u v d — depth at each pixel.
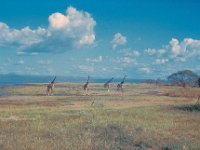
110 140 23.61
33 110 41.41
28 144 21.64
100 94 72.75
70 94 72.88
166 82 119.31
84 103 52.25
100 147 21.48
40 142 22.33
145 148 21.88
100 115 35.75
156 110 41.41
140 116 35.47
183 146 22.19
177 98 63.59
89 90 86.25
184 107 44.06
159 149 21.95
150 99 60.41
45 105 49.38
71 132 26.09
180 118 35.03
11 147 20.78
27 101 55.44
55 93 76.12
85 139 23.67
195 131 27.91
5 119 32.72
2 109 42.84
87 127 27.95
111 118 33.50
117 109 42.44
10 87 98.56
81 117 33.97
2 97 63.28
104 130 26.70
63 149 20.78
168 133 26.80
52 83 73.31
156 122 31.86
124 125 28.98
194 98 64.31
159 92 78.31
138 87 103.00
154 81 134.25
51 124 29.42
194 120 33.75
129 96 66.88
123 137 24.22
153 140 23.77
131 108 44.06
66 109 43.34
